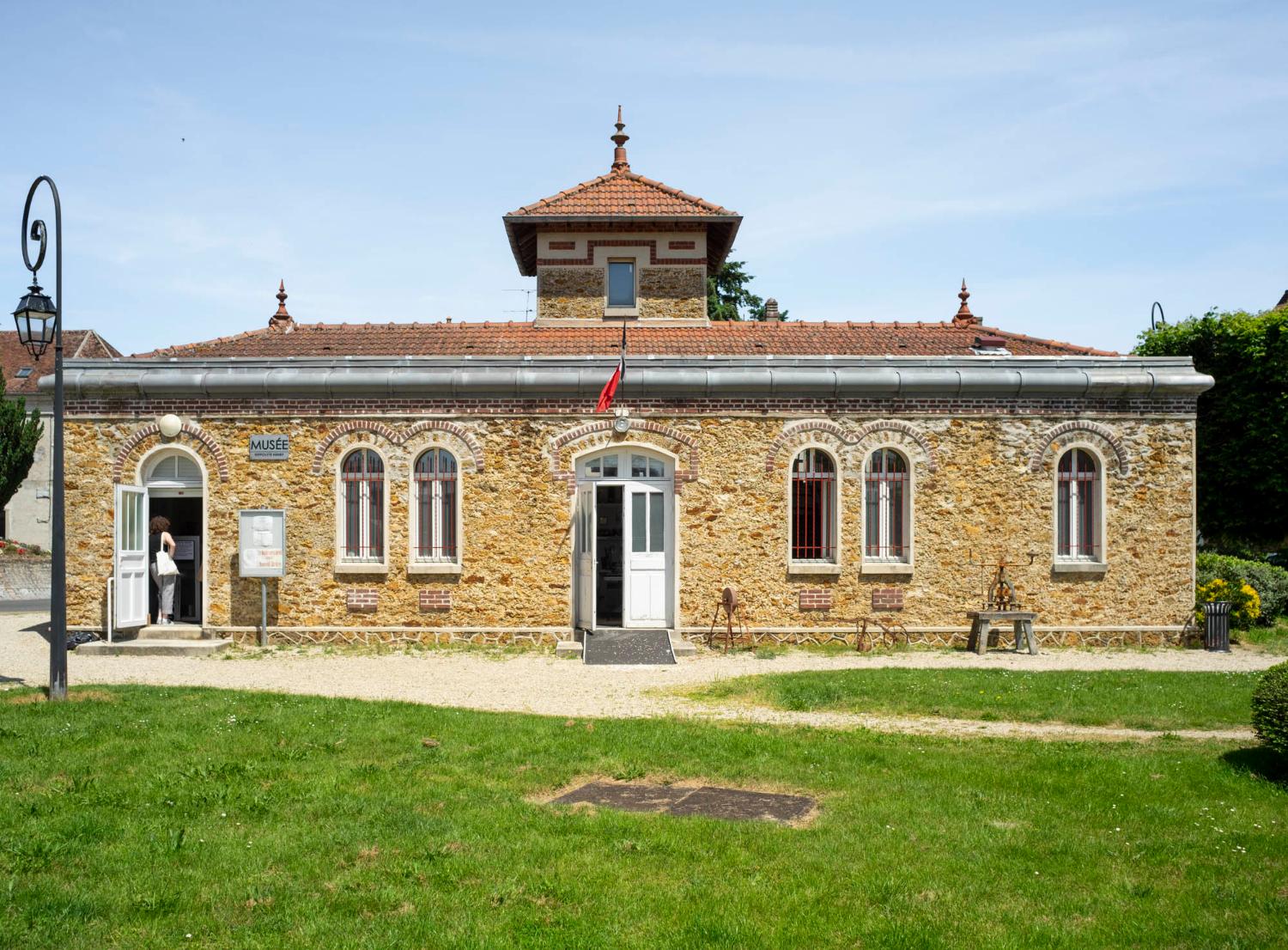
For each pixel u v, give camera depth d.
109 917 6.61
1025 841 8.09
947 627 18.30
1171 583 18.64
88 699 12.57
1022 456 18.52
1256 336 23.50
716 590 18.14
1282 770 9.96
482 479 18.12
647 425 18.20
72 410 18.17
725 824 8.36
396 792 9.04
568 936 6.39
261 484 18.17
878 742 11.10
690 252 22.92
